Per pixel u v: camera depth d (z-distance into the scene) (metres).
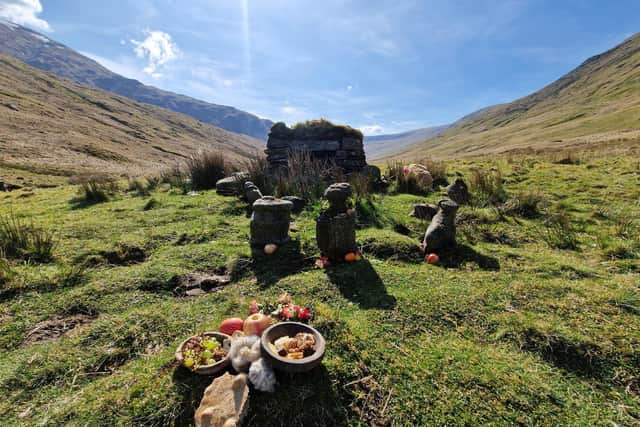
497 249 4.86
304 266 4.51
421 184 9.03
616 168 10.00
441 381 2.33
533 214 6.38
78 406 2.15
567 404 2.19
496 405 2.15
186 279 4.06
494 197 7.38
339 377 2.33
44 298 3.46
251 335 2.53
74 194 9.16
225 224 6.11
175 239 5.31
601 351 2.58
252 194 6.63
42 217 6.45
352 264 4.30
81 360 2.63
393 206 7.19
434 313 3.20
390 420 2.07
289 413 2.07
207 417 1.94
